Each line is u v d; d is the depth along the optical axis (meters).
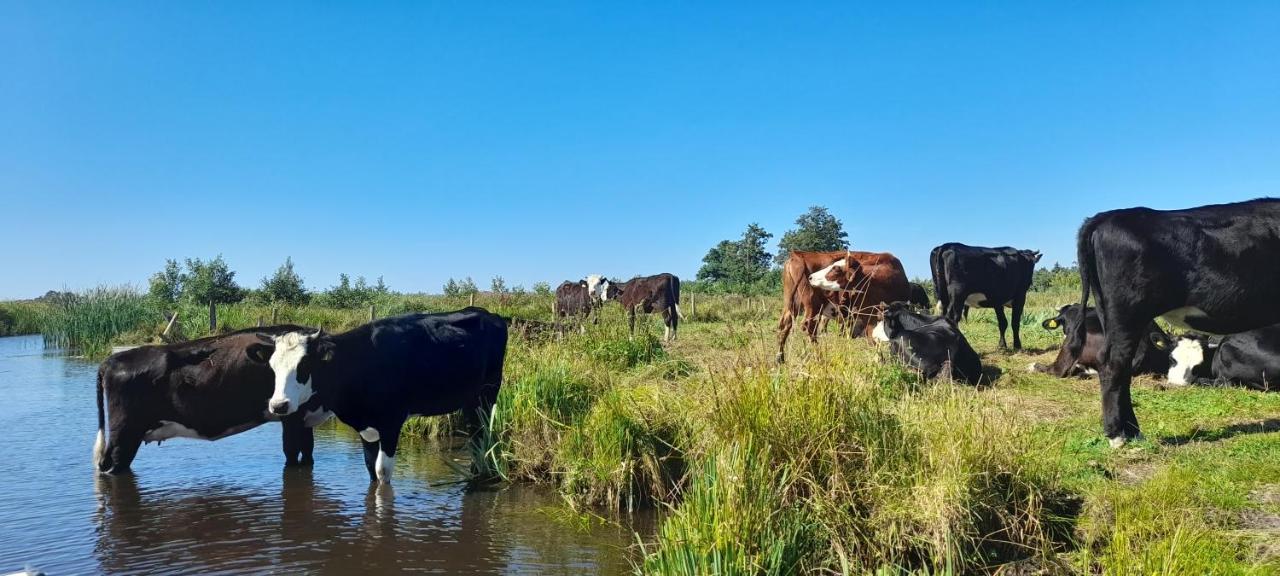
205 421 8.58
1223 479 5.81
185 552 6.19
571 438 7.82
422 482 8.35
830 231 59.88
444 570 5.78
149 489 8.07
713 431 6.20
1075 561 5.08
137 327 27.67
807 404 6.02
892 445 5.95
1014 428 6.09
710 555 4.89
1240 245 6.73
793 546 5.10
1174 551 4.47
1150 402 8.75
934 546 5.18
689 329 21.98
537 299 32.03
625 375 10.89
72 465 9.07
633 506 7.26
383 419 8.30
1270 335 9.12
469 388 9.21
